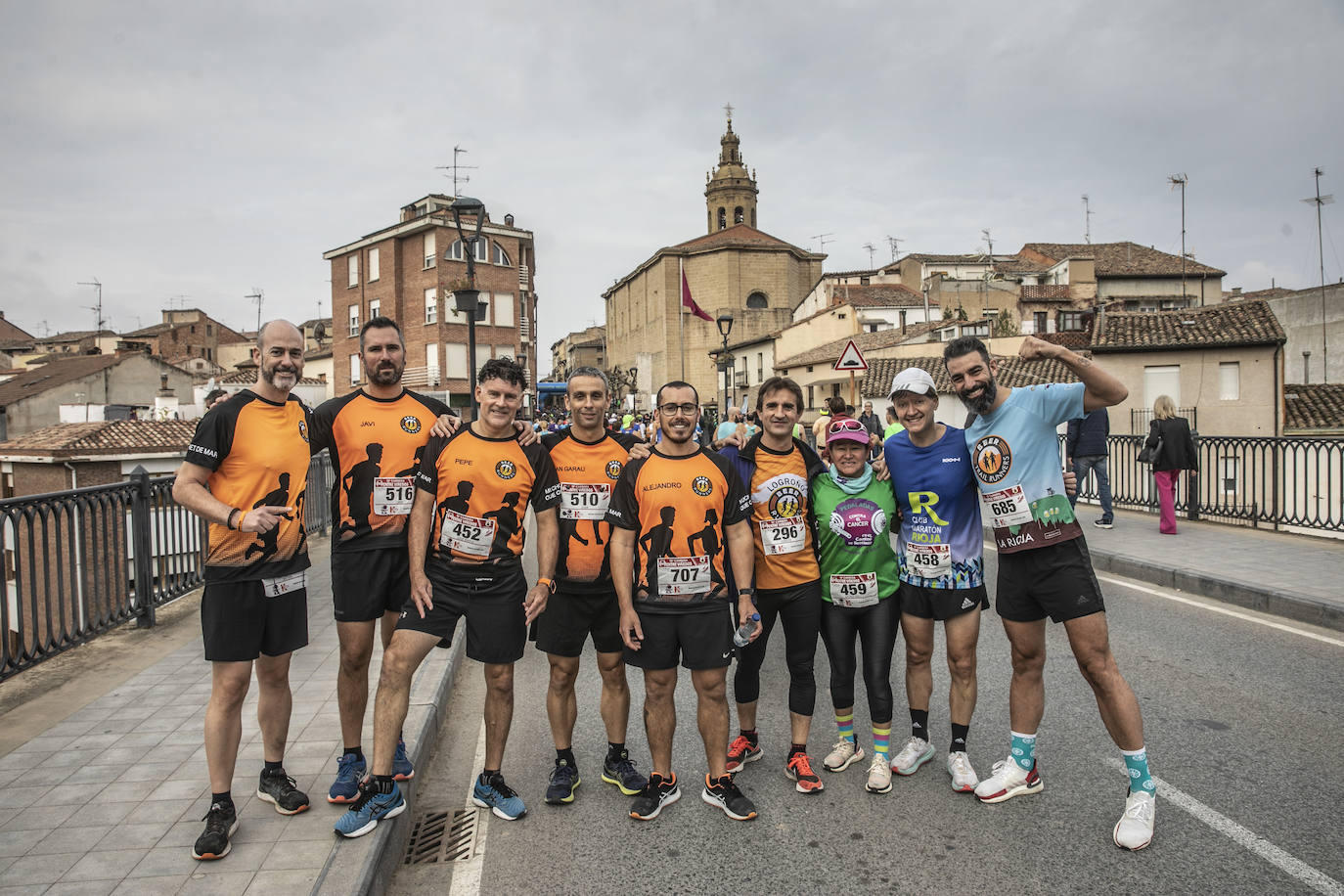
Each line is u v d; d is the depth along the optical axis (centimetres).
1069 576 355
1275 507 1075
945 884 312
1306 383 2934
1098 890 304
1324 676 539
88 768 396
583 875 327
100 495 632
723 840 354
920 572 398
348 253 4469
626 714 413
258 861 310
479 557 366
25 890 287
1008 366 2980
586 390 398
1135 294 4628
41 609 667
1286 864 317
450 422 376
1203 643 623
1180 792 379
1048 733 457
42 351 6762
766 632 420
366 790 341
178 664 580
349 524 379
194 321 6725
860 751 439
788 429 403
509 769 440
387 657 353
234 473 335
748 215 7344
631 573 376
